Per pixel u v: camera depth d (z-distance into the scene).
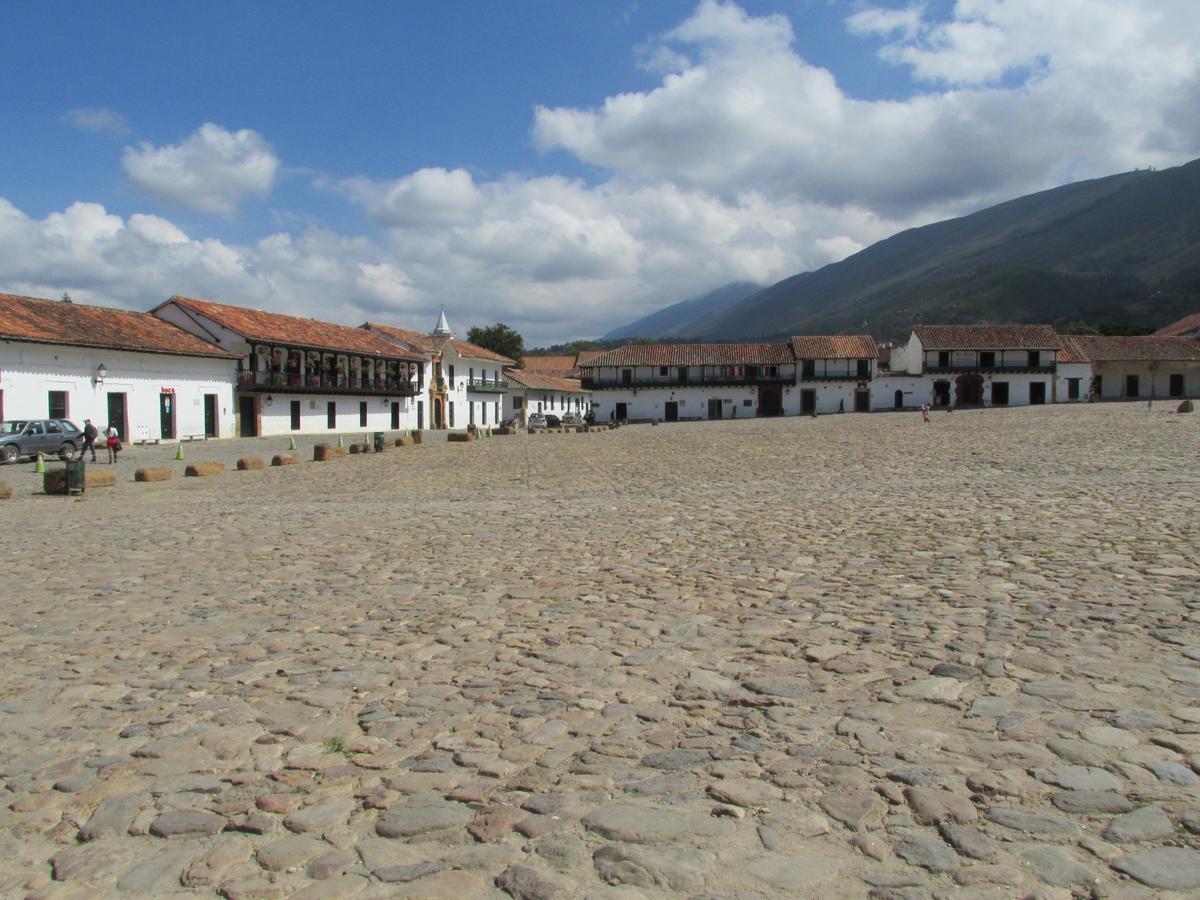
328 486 18.92
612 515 12.16
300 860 2.84
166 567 9.03
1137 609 5.58
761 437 34.75
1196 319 84.94
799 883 2.55
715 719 3.96
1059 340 74.25
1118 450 19.77
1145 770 3.19
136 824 3.16
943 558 7.73
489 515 12.74
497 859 2.78
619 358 78.12
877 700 4.09
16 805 3.36
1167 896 2.40
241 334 45.38
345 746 3.84
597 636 5.55
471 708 4.28
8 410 32.31
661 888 2.56
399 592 7.30
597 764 3.49
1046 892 2.45
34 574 8.88
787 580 7.09
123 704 4.58
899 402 75.75
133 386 38.47
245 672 5.09
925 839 2.77
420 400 64.44
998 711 3.86
